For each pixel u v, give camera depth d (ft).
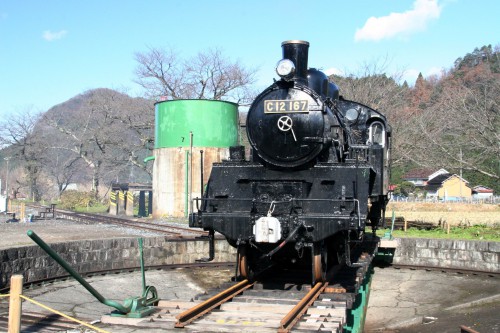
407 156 88.33
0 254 35.24
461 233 59.36
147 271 46.98
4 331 22.74
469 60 179.32
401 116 94.02
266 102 28.19
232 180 28.68
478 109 79.36
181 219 70.59
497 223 64.90
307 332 19.88
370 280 47.03
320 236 25.22
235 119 79.15
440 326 35.35
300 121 27.61
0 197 94.89
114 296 37.93
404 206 86.94
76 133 180.96
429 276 49.93
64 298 35.19
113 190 121.60
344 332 25.75
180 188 73.72
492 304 39.91
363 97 95.66
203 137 74.13
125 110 133.69
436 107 95.96
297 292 26.00
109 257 45.47
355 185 26.66
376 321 38.58
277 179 27.99
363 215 25.52
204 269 49.60
